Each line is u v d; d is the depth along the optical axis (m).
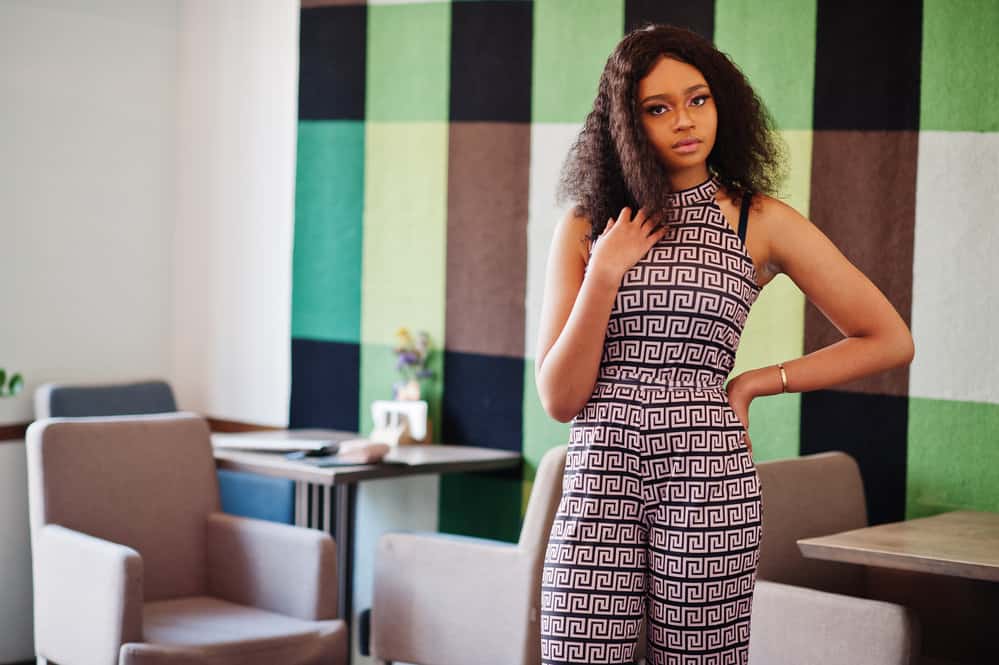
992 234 2.95
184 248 4.50
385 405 3.78
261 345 4.28
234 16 4.32
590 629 1.60
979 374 2.97
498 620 2.71
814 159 3.19
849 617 2.21
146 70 4.39
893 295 3.09
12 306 4.01
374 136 3.91
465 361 3.77
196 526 3.20
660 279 1.61
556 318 1.71
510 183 3.68
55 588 2.86
